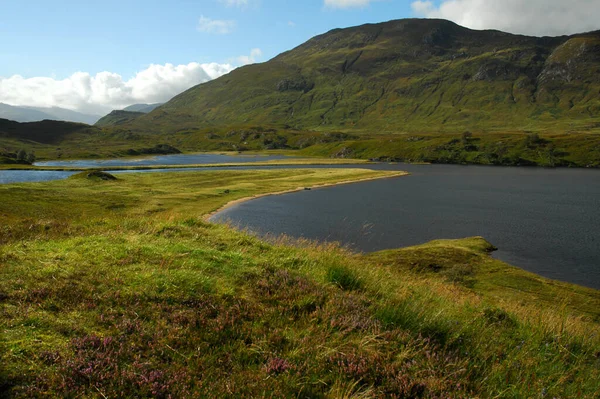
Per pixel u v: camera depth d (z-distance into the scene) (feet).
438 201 317.63
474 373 21.62
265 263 35.58
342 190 384.27
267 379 18.48
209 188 366.02
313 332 23.41
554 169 631.15
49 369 17.44
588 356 26.84
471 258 141.08
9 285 24.95
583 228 219.41
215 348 20.83
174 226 47.80
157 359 19.38
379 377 19.81
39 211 218.59
